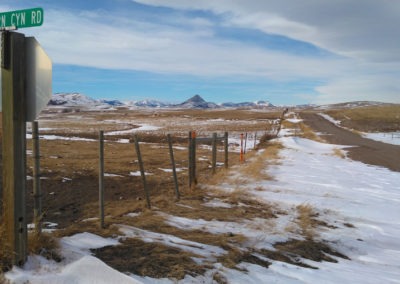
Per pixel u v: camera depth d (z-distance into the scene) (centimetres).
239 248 618
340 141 3684
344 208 1033
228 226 750
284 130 4884
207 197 1020
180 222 746
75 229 624
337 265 636
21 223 446
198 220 777
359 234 840
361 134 4675
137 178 1423
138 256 512
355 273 600
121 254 515
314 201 1061
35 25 425
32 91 448
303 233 784
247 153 2386
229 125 6150
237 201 995
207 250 585
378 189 1368
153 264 490
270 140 3406
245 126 5850
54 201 1027
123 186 1263
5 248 445
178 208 873
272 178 1396
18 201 445
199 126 5938
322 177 1517
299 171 1636
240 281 489
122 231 625
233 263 539
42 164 1686
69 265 453
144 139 3528
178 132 4597
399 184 1523
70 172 1504
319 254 683
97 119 8838
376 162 2252
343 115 8931
